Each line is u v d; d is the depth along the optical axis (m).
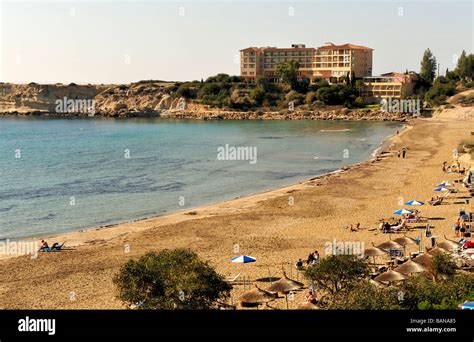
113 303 30.67
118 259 39.66
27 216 57.06
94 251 41.94
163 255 27.45
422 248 39.88
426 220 48.56
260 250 41.03
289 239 44.09
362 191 64.44
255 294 28.31
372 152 109.69
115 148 124.38
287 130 165.88
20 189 72.44
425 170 78.94
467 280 25.77
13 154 113.88
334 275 27.42
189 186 74.75
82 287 33.81
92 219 55.84
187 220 52.28
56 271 37.06
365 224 48.56
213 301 25.98
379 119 199.62
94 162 100.19
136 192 70.50
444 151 101.19
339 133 152.38
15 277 35.94
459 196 58.53
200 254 40.31
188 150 118.25
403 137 128.38
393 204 56.69
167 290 24.92
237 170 88.94
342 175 77.00
